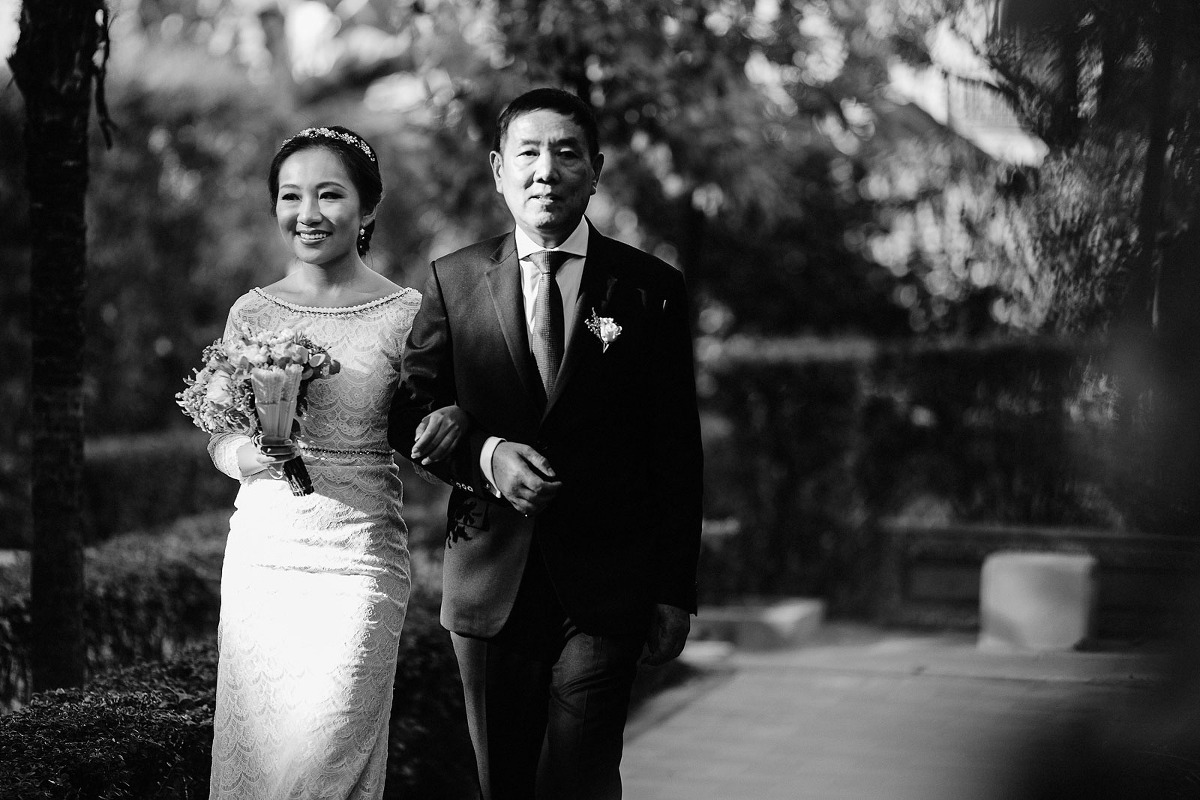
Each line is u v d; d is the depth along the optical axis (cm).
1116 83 385
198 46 1552
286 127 1427
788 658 777
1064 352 503
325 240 330
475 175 905
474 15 829
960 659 725
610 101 783
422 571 613
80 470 451
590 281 314
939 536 994
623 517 312
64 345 446
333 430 322
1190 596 356
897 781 466
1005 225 564
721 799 459
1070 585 776
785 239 1260
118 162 1315
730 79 843
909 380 1020
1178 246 364
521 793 325
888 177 1201
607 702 307
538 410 310
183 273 1357
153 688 387
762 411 1070
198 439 1174
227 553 325
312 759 308
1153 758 354
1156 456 370
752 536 1059
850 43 953
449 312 318
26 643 486
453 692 481
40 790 281
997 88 477
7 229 1237
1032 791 407
